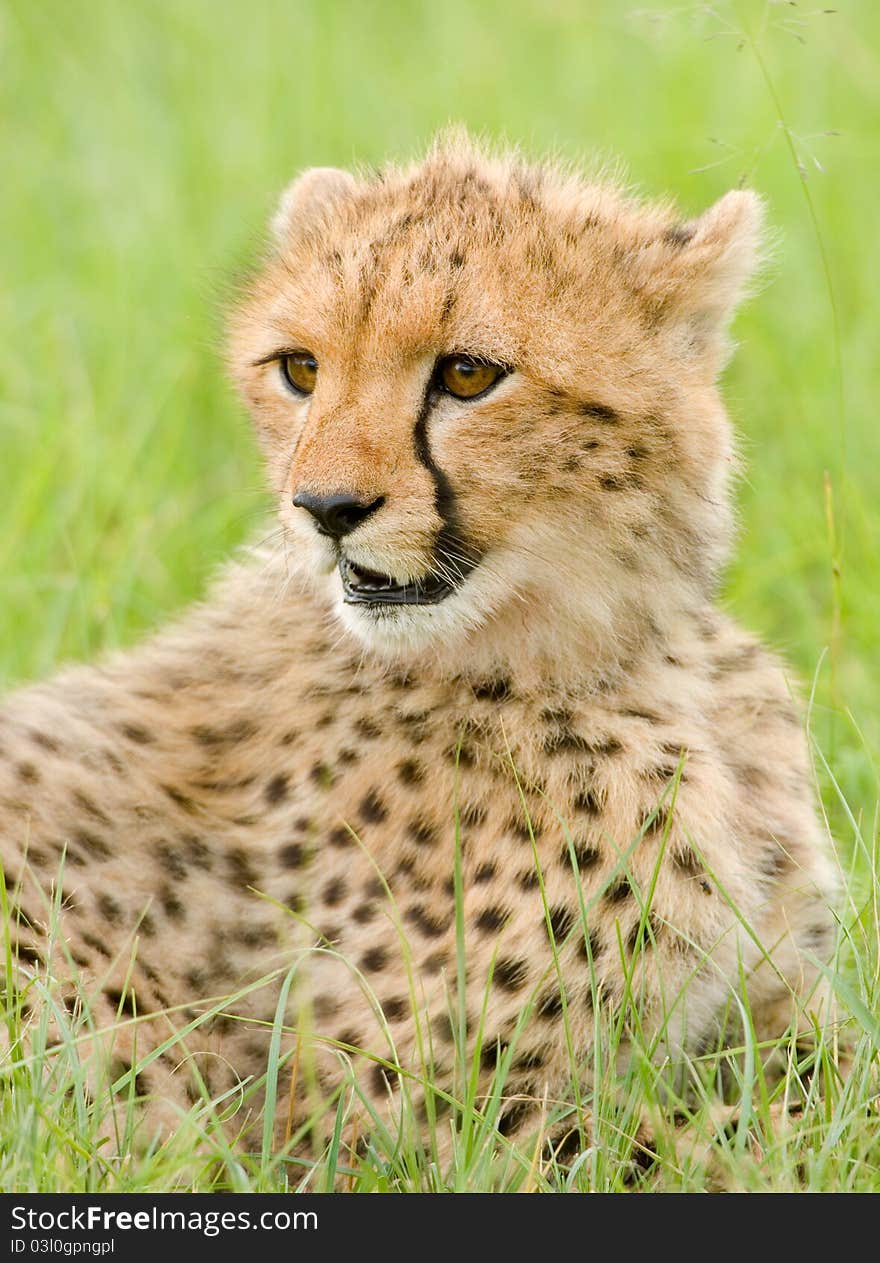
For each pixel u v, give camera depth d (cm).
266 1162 871
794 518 1558
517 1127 943
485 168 1037
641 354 963
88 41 2319
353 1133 914
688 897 959
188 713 1084
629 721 992
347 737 1016
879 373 1738
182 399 1720
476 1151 884
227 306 1112
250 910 1013
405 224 966
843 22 2200
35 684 1172
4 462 1675
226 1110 959
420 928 966
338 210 1040
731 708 1039
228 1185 907
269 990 1005
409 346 927
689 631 1036
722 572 1047
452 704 1005
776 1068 1016
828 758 1228
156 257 1911
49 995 902
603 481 956
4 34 2286
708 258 990
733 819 995
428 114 2152
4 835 1022
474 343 925
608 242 984
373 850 991
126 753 1065
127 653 1178
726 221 999
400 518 930
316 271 980
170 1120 970
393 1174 895
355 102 2195
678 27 2173
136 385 1748
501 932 948
